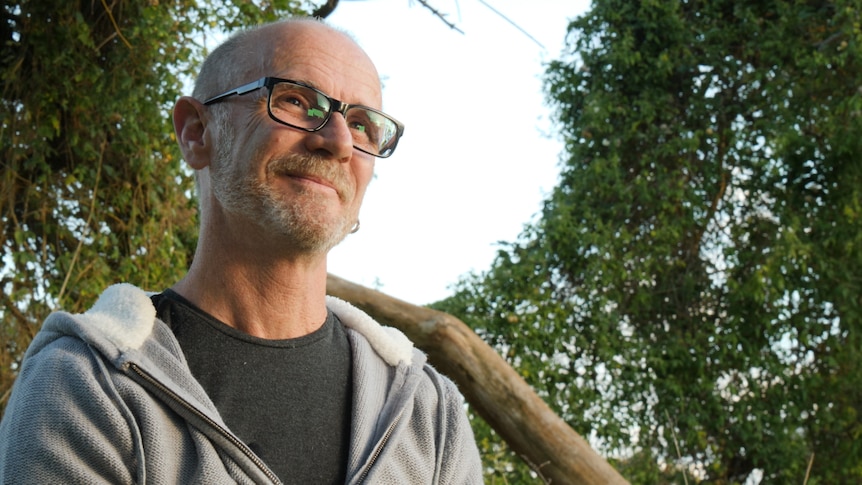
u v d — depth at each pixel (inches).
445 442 65.0
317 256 60.9
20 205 181.9
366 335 66.1
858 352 266.2
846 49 270.7
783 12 284.0
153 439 53.6
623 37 291.6
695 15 294.2
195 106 63.6
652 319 283.6
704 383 269.4
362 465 58.6
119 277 186.9
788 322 272.1
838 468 269.4
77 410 53.7
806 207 276.1
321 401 60.4
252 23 183.0
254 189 58.6
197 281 61.8
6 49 176.9
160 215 192.5
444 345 168.9
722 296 280.1
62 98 180.7
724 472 271.9
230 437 54.2
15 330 177.6
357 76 63.3
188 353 58.5
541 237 278.7
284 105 59.7
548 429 167.8
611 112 288.5
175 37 184.7
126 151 186.4
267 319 60.9
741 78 285.1
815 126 277.7
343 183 60.2
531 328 259.0
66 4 176.6
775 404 269.6
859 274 270.1
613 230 278.1
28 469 52.1
